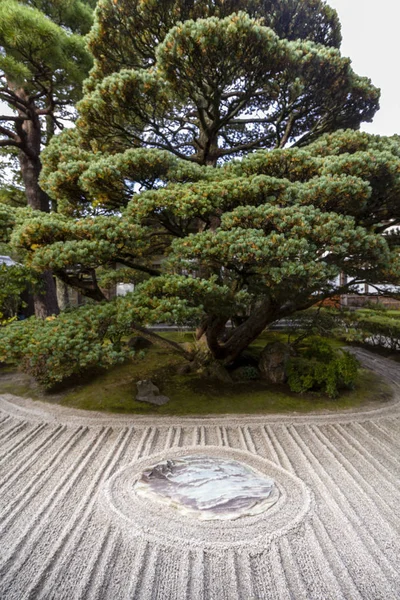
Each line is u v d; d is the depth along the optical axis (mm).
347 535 2812
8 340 4156
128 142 6180
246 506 3076
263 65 5121
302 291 4961
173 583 2363
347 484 3547
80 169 4871
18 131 9500
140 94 5117
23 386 6695
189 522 2889
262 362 6742
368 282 5262
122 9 5508
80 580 2379
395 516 3066
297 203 4297
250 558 2572
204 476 3494
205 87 5434
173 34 4633
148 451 4199
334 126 6816
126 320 4004
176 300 4086
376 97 6297
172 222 5824
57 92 9500
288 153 4438
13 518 3008
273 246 3834
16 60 7270
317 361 6348
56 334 4027
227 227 4250
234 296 4832
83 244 4141
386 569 2494
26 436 4637
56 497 3307
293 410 5406
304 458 4055
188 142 7418
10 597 2240
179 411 5316
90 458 4039
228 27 4477
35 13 6816
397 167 4387
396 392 6465
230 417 5145
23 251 5738
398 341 9453
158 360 7641
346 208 4641
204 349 6828
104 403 5609
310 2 6227
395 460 4062
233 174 4734
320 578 2406
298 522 2912
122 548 2660
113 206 5680
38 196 10359
